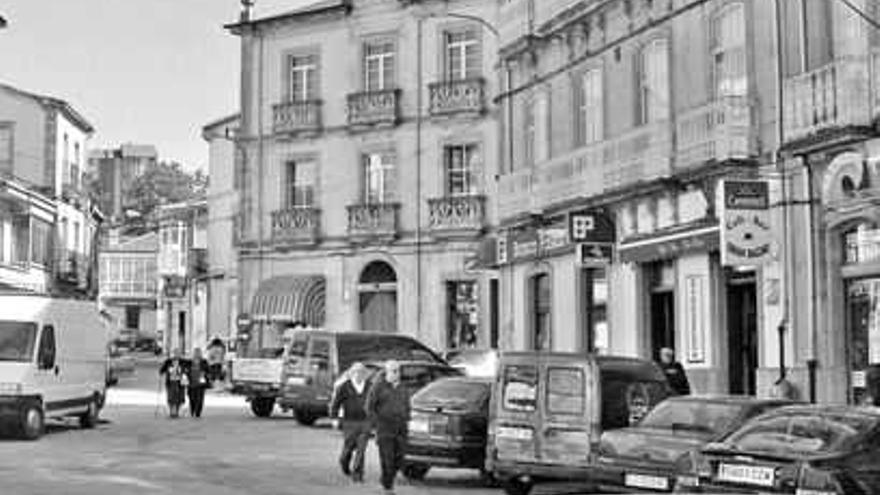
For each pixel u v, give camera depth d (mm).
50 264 61500
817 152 22688
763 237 23109
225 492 17609
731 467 12516
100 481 18625
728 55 26047
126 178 111812
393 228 45625
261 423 32812
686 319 27125
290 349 32594
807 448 12406
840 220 22344
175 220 75000
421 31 45781
